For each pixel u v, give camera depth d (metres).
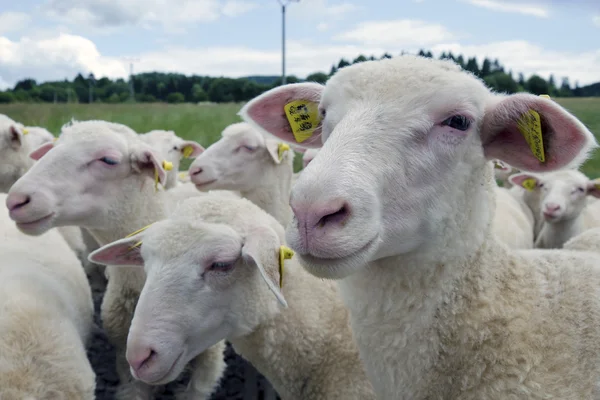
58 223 0.74
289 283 0.62
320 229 0.37
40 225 0.71
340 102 0.44
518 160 0.46
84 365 0.61
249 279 0.58
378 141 0.41
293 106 0.56
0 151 1.18
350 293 0.48
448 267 0.45
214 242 0.55
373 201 0.38
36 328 0.58
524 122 0.44
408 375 0.46
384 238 0.41
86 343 0.78
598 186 1.35
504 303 0.45
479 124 0.45
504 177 1.84
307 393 0.63
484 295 0.45
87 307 0.80
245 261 0.57
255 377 0.82
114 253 0.64
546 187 1.41
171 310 0.54
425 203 0.42
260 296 0.59
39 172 0.72
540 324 0.44
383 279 0.45
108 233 0.79
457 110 0.42
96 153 0.75
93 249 1.15
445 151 0.42
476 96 0.44
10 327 0.57
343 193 0.37
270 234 0.57
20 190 0.70
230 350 0.99
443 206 0.43
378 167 0.40
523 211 1.51
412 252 0.44
